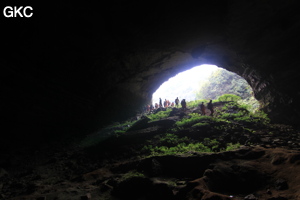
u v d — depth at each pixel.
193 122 12.98
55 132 13.79
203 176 6.15
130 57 18.33
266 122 14.43
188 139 11.06
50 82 13.81
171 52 19.56
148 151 10.54
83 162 10.24
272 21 11.85
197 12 13.11
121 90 22.33
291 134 11.14
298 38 11.93
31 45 11.50
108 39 14.59
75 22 11.96
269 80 15.63
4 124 10.84
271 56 13.81
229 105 18.22
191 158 7.32
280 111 15.54
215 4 12.38
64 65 14.20
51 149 11.97
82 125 16.16
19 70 11.58
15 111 11.46
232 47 15.58
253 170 6.12
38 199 5.85
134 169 7.83
